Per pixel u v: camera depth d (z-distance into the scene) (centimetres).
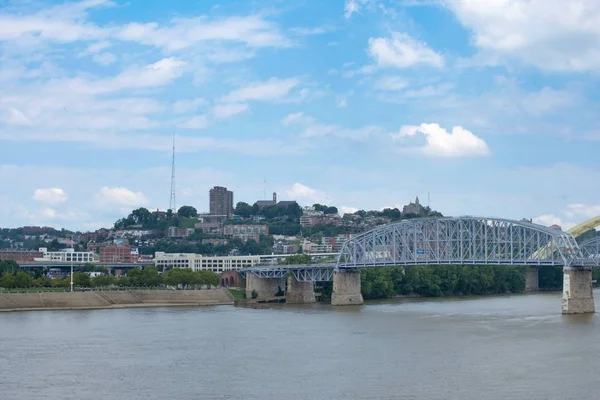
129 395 12750
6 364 15588
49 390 13175
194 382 13675
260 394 12656
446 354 16162
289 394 12606
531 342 17650
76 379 14050
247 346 17875
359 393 12556
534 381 13225
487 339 18300
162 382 13712
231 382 13625
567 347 16812
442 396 12231
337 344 18000
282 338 19288
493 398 12056
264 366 15150
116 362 15762
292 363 15438
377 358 15850
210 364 15450
